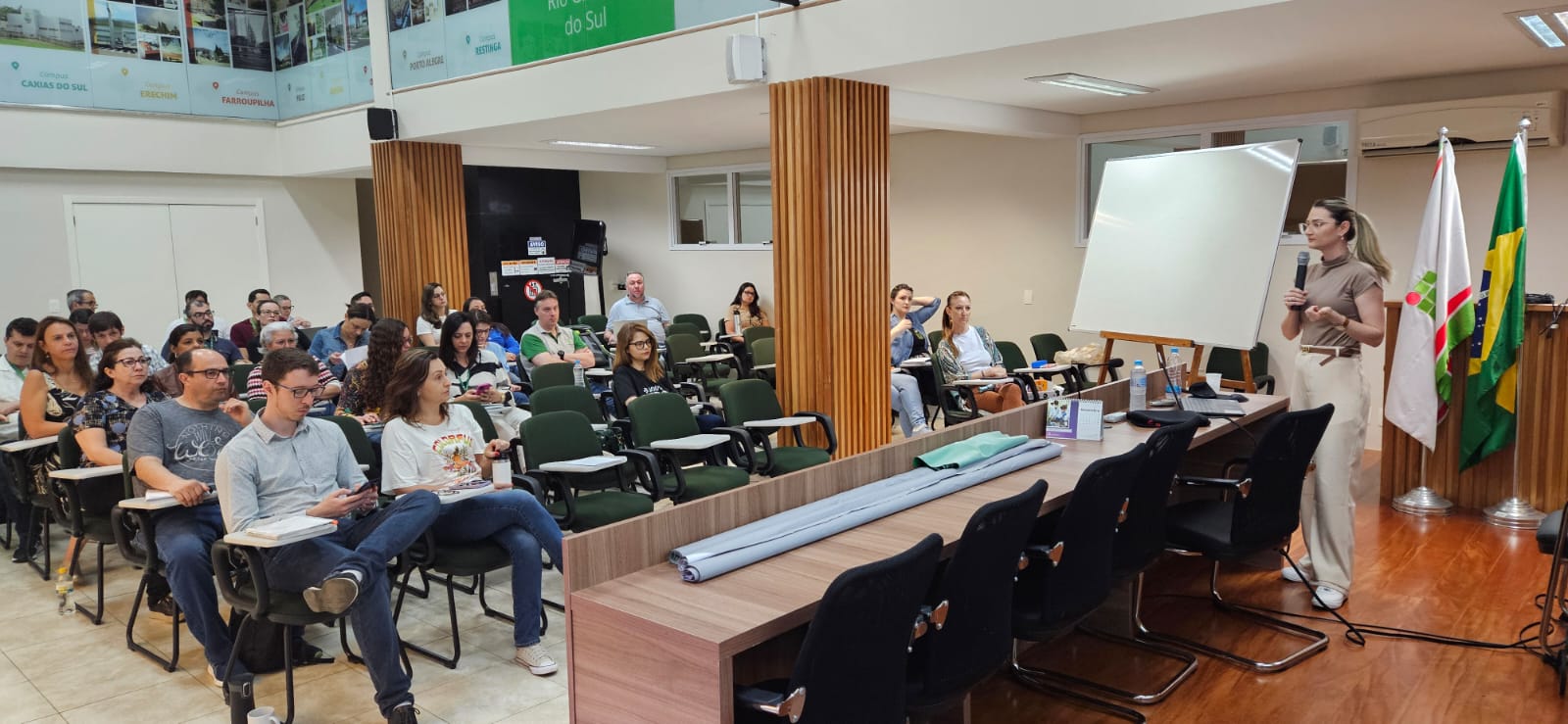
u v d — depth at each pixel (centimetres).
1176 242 457
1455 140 630
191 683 378
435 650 400
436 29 820
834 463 329
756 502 299
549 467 424
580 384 617
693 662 219
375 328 520
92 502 432
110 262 1000
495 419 550
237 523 338
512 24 757
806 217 605
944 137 920
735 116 740
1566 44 527
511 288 1164
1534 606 417
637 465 471
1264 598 438
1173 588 456
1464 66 603
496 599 458
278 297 905
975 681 272
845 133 600
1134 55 535
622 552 260
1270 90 698
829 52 578
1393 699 342
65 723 346
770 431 536
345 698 361
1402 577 455
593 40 698
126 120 967
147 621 443
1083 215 835
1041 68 570
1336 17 450
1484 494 546
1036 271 871
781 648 296
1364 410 413
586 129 812
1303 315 412
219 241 1070
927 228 945
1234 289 427
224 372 396
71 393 510
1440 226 524
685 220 1162
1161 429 336
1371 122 662
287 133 1045
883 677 234
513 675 377
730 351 908
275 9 1032
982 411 692
